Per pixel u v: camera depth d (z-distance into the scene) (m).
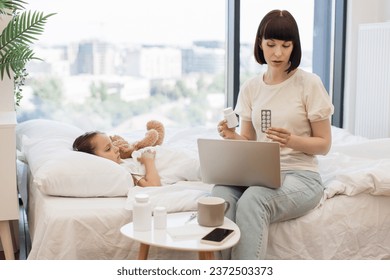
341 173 2.14
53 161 2.04
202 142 1.90
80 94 3.43
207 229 1.64
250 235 1.75
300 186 1.91
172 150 2.33
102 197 2.04
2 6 2.30
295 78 2.05
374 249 2.04
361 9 4.00
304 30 4.09
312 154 2.00
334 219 1.99
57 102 3.38
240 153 1.84
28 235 2.68
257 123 2.09
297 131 2.03
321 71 4.20
